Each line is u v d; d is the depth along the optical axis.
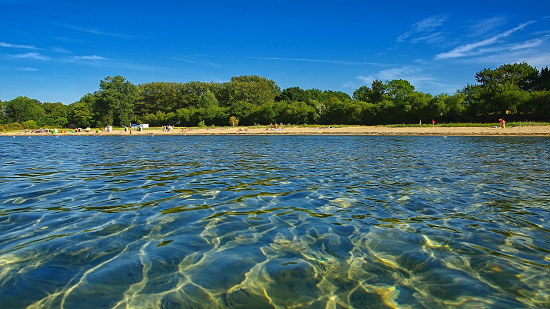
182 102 99.00
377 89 74.38
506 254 4.06
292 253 4.12
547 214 5.70
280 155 17.19
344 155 16.88
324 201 6.75
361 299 3.11
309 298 3.12
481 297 3.13
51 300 3.04
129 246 4.32
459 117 54.56
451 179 9.29
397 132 41.56
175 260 3.91
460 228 5.02
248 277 3.51
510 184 8.49
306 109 72.62
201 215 5.74
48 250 4.16
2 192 7.67
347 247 4.31
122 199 6.94
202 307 2.97
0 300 3.03
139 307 2.95
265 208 6.20
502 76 59.91
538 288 3.27
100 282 3.38
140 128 68.00
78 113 86.25
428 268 3.71
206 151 20.36
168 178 9.70
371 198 6.99
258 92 94.50
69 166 12.80
